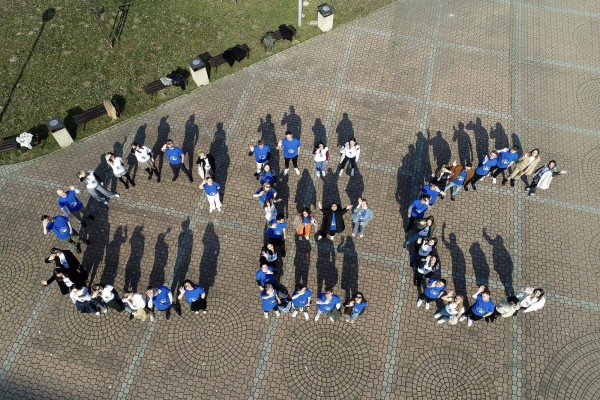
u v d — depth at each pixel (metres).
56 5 19.44
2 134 15.95
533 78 17.47
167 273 13.18
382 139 15.88
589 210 14.34
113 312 12.45
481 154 15.55
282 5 19.66
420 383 11.62
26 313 12.45
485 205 14.40
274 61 17.88
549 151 15.59
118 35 18.48
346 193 14.69
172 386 11.50
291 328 12.35
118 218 14.09
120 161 13.62
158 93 16.94
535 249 13.62
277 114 16.48
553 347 12.08
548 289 12.95
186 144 15.73
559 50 18.34
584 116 16.47
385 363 11.87
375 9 19.59
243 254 13.53
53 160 15.31
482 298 11.16
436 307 12.67
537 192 14.68
